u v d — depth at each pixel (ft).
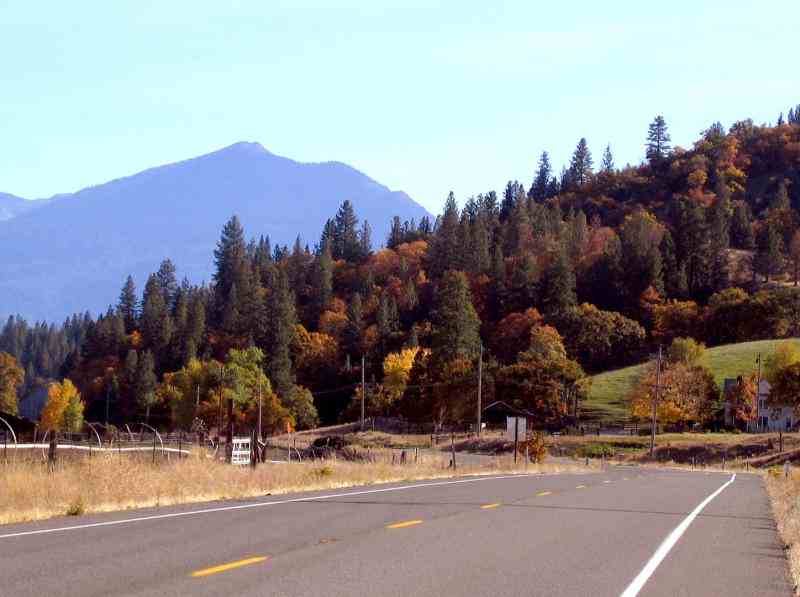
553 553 45.14
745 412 334.44
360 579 36.40
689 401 330.13
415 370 380.37
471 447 273.54
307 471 103.71
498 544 47.62
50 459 82.74
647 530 57.00
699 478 147.74
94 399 470.39
